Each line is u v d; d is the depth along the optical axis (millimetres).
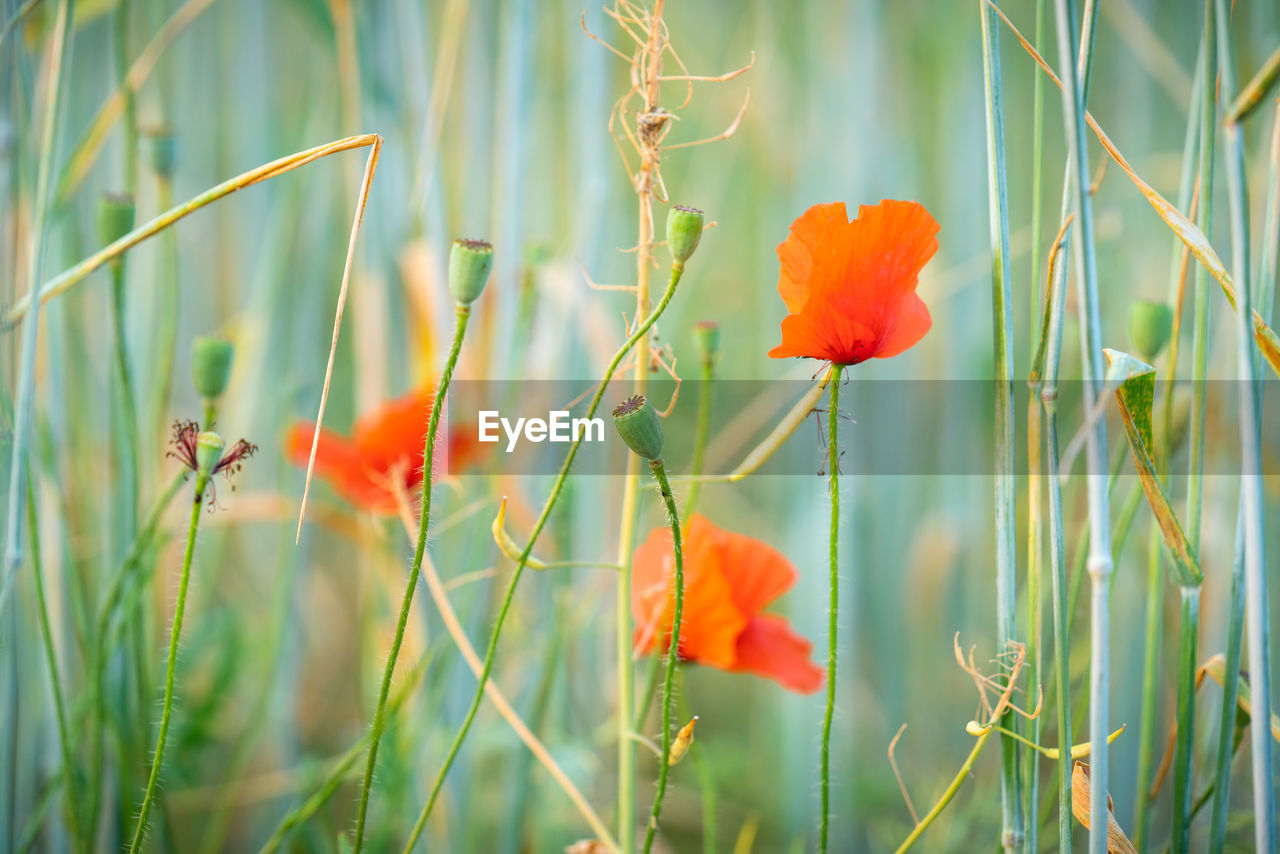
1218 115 893
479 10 1247
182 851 1283
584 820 1269
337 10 1140
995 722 844
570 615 1158
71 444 1125
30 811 1043
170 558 1319
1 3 971
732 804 1434
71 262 1092
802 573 1450
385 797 1055
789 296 831
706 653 913
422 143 1151
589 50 1241
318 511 1227
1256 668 816
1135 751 1281
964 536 1516
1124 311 1533
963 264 1528
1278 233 871
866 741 1497
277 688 1306
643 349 845
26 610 1038
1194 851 1075
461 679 1090
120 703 1041
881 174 1524
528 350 1202
